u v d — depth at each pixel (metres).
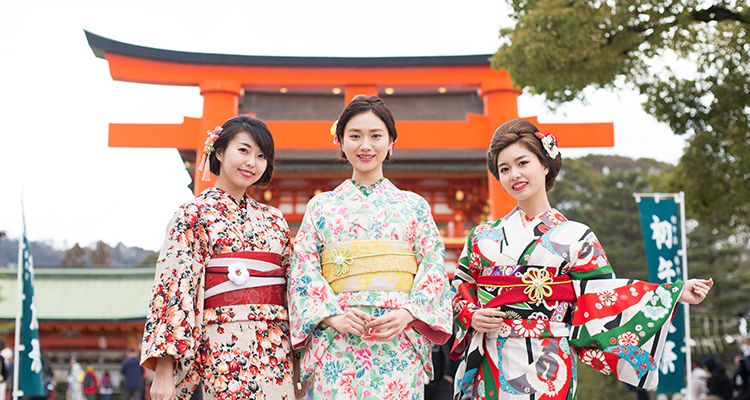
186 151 10.81
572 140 10.50
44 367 12.11
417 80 11.06
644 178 29.61
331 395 2.55
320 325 2.62
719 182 8.72
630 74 7.86
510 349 2.57
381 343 2.57
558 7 7.09
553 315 2.60
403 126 10.82
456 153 13.02
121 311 21.03
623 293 2.62
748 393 8.51
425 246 2.73
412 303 2.56
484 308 2.64
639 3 7.10
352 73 11.09
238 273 2.53
